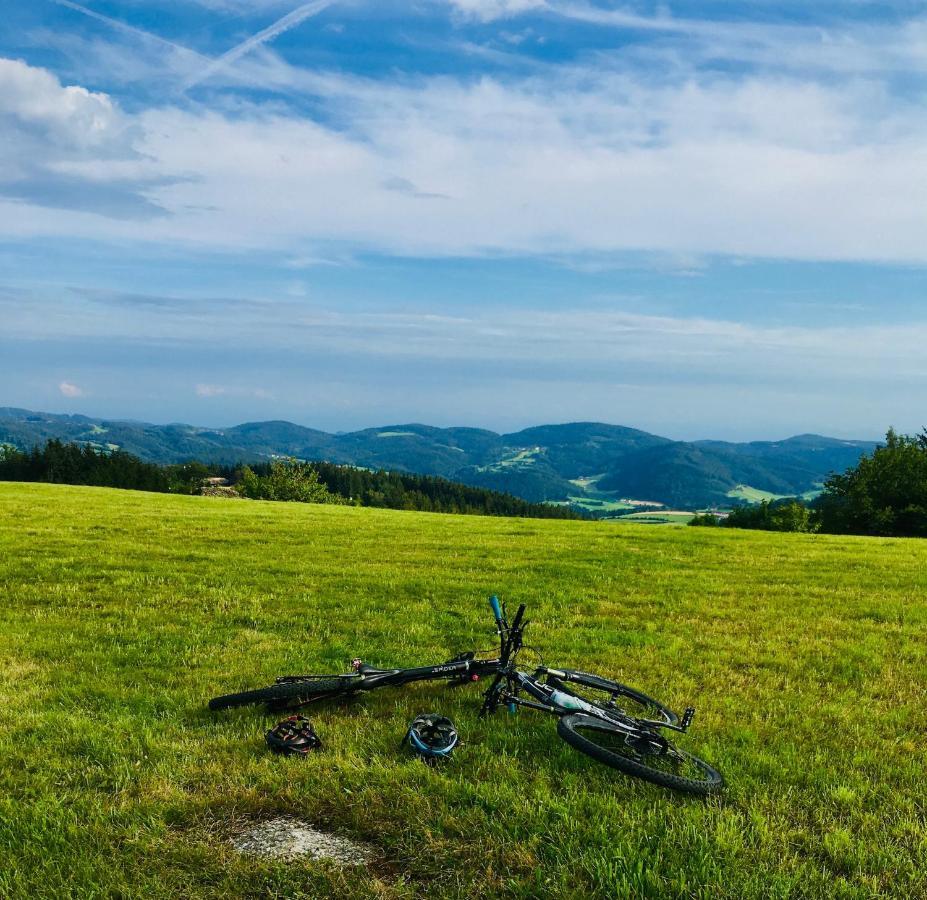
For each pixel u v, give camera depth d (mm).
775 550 26500
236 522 29500
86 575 16047
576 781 6273
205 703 8297
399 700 8453
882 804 6133
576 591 16016
